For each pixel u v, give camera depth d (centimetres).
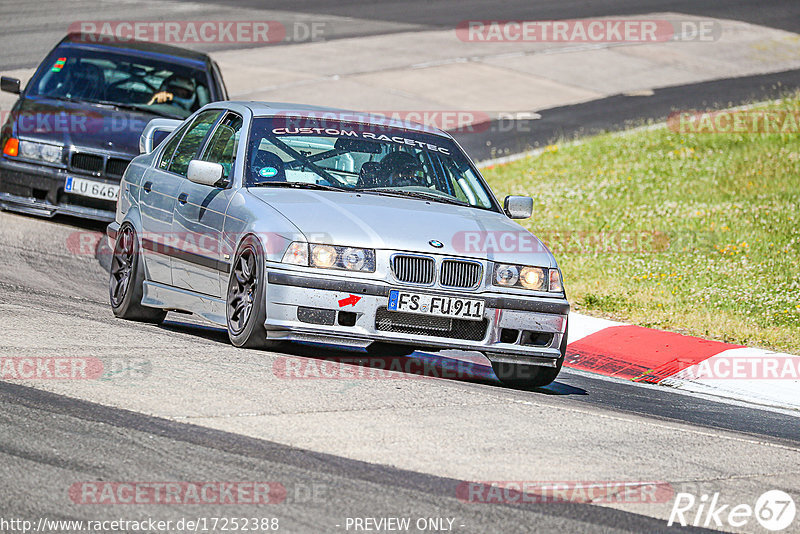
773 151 6825
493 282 2677
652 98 8775
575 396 2780
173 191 3102
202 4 11212
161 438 1961
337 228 2622
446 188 3028
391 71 9138
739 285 4362
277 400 2258
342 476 1842
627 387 3055
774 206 5641
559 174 6562
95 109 4797
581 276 4506
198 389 2284
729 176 6306
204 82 5047
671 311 4009
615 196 5969
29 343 2584
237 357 2598
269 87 8381
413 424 2195
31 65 8175
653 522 1788
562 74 9406
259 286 2600
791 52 10619
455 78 9062
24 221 4684
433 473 1906
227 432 2019
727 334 3722
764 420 2762
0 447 1853
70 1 10825
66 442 1905
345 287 2559
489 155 7131
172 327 3139
